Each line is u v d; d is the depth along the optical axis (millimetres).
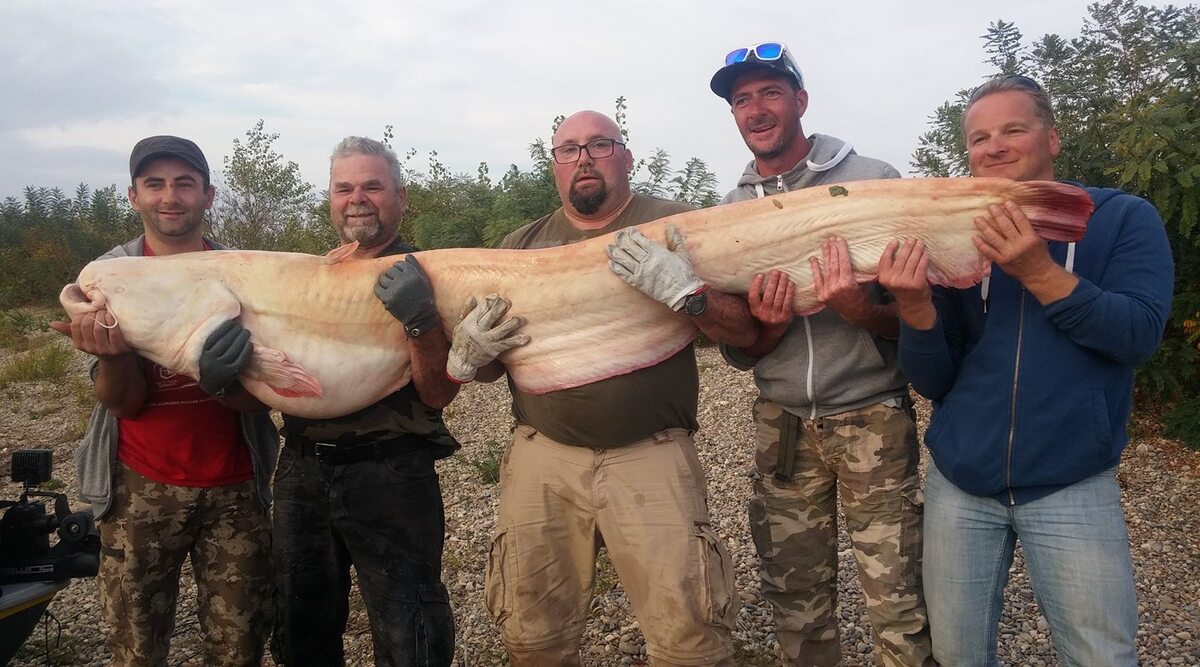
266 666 4172
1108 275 2580
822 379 3207
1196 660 3686
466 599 4738
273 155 20938
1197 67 6188
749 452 7027
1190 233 6152
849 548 5055
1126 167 5969
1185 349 6316
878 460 3160
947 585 2789
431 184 15844
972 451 2676
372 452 3234
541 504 3172
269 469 3604
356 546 3217
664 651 2967
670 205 3342
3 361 15445
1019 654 3814
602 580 4727
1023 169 2764
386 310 3109
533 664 3180
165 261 3115
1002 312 2699
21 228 30391
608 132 3252
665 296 2701
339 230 3455
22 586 3613
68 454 8719
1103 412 2520
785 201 2936
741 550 5137
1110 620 2490
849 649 3922
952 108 8625
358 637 4363
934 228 2723
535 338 3010
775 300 2889
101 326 2949
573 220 3414
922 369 2762
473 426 8883
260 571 3510
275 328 3098
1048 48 7242
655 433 3074
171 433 3326
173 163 3445
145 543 3320
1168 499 5461
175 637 4516
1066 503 2559
